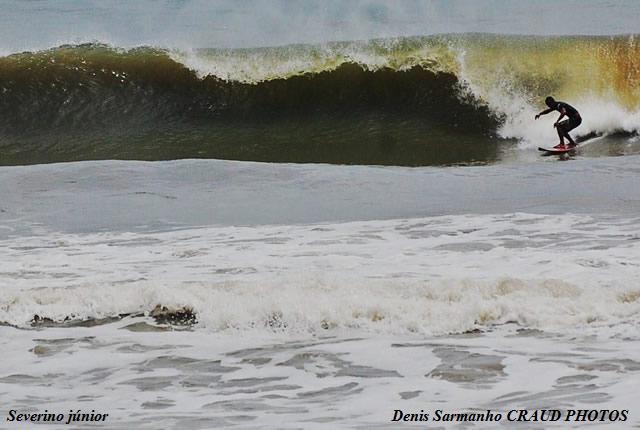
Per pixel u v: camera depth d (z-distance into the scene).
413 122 73.88
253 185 48.47
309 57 75.62
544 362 22.52
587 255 32.25
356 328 26.02
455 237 36.00
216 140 73.00
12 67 74.94
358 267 31.70
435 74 75.12
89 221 41.56
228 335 25.92
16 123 73.56
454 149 69.62
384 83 75.31
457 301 27.30
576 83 73.56
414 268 31.30
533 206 41.81
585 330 25.16
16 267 33.28
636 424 18.12
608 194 43.97
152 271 32.19
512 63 74.94
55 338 26.00
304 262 32.69
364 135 73.19
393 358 23.33
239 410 19.97
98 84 75.06
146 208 43.91
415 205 43.16
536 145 69.62
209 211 43.09
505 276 29.30
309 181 49.31
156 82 75.31
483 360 22.86
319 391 21.16
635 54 74.12
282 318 26.44
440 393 20.64
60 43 77.94
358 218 40.59
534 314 26.00
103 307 28.05
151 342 25.47
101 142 72.44
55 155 70.56
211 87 75.44
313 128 74.00
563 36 75.81
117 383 22.25
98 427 19.03
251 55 75.75
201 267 32.47
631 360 22.42
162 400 20.89
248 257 33.78
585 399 19.77
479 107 74.12
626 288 27.28
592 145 68.12
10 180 49.78
